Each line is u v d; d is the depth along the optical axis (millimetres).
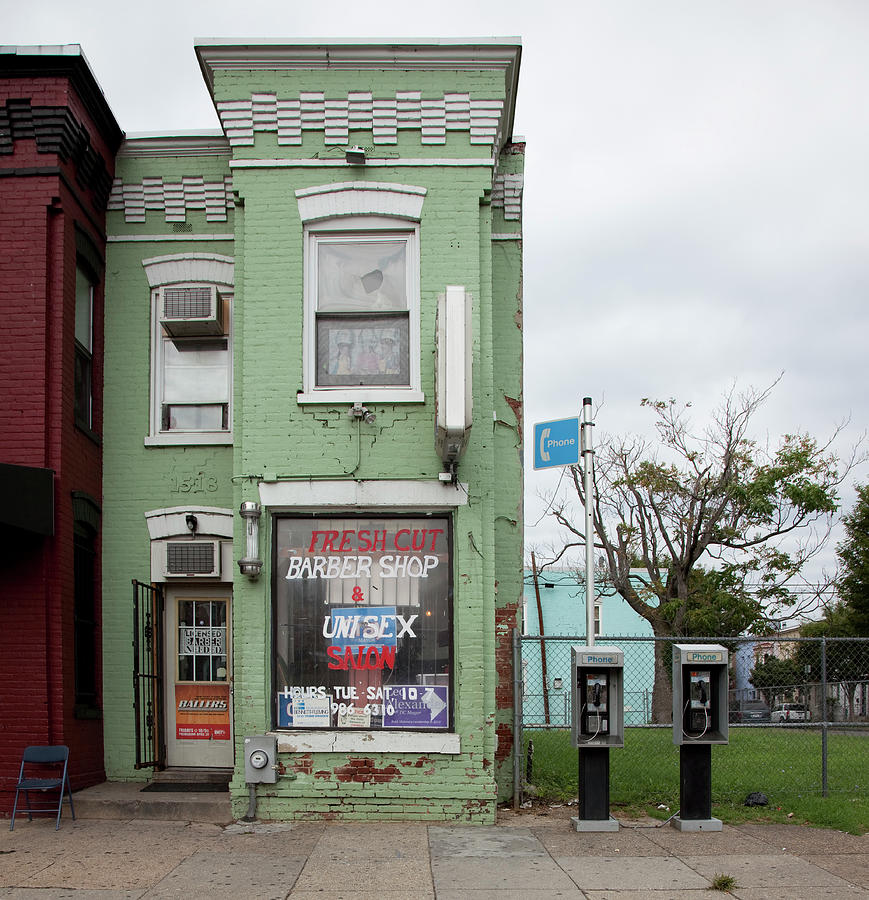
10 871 7043
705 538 29781
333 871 7008
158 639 10195
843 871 7020
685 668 8445
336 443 9023
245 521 8914
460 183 9336
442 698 8844
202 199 10625
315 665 8891
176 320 10094
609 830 8266
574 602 37062
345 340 9328
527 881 6746
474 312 9188
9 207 9367
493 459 9398
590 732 8320
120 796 9016
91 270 10305
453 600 8898
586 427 8672
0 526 9109
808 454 29125
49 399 9258
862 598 32906
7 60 9289
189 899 6348
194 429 10492
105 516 10297
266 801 8641
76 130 9578
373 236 9422
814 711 23000
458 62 9352
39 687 8922
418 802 8586
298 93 9352
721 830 8289
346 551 9031
